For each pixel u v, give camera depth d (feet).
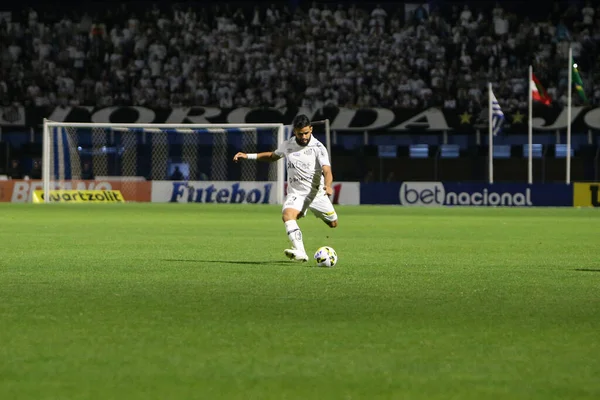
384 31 469.98
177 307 74.43
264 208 330.95
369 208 345.72
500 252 139.54
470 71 449.48
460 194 376.07
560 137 401.29
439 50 461.37
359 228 209.15
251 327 63.98
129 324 65.10
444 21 468.75
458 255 133.08
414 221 245.86
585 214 299.58
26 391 44.06
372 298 81.05
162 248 142.51
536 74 448.65
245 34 469.57
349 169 400.88
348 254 134.00
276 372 48.83
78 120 412.57
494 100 367.04
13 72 452.35
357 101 444.96
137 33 469.16
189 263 116.06
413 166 397.19
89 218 248.52
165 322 66.13
